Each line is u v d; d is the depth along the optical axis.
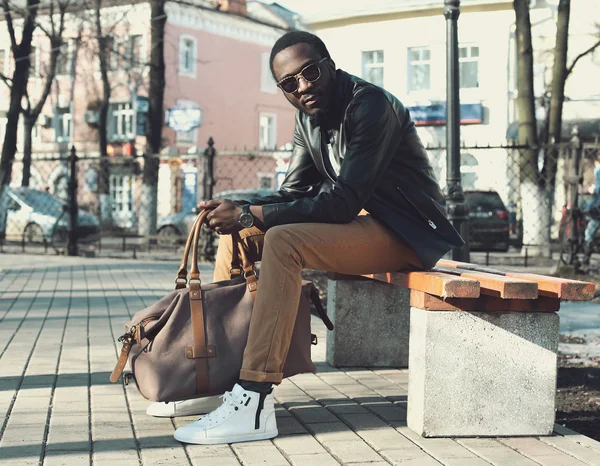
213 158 15.34
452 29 7.03
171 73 37.75
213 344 3.43
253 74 42.28
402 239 3.69
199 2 38.28
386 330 5.05
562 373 5.29
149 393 3.41
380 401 4.16
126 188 30.88
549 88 25.86
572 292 3.21
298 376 4.77
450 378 3.48
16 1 31.89
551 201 15.80
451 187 7.11
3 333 6.31
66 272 12.19
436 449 3.31
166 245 18.72
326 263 3.54
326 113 3.80
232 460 3.13
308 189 4.21
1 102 39.50
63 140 38.56
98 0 26.64
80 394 4.23
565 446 3.38
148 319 3.49
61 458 3.11
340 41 30.00
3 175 22.33
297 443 3.38
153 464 3.06
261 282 3.42
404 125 3.76
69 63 37.59
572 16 26.41
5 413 3.81
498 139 27.56
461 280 3.25
